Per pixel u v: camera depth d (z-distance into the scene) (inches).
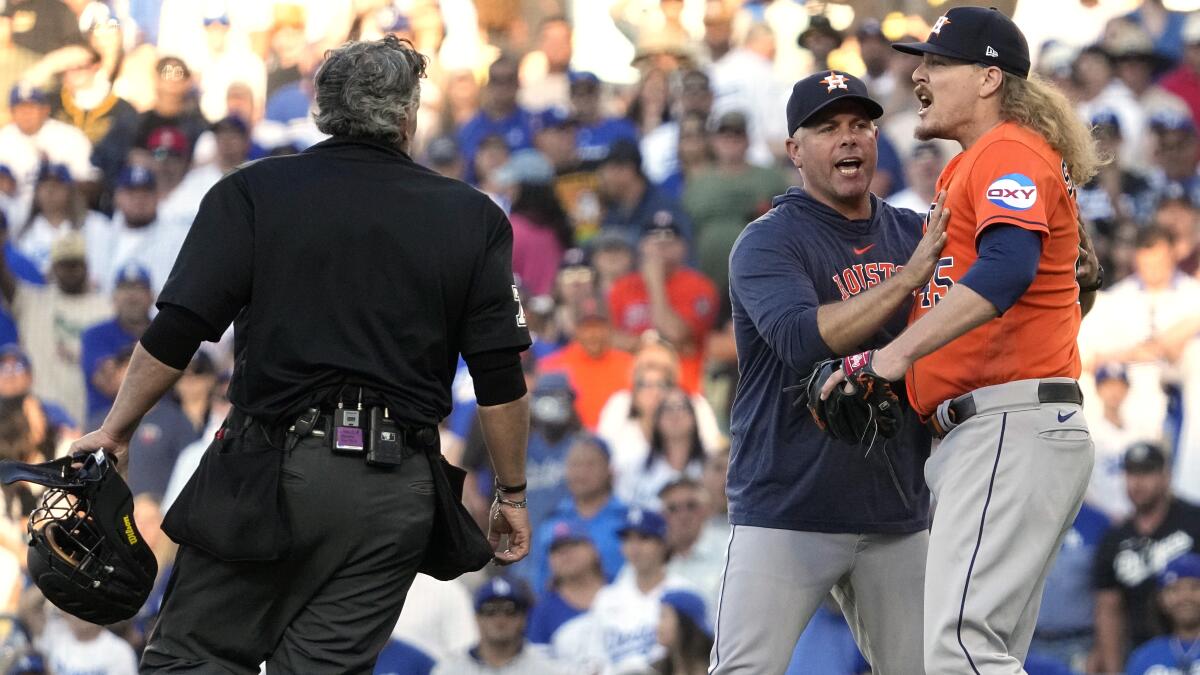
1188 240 1077.1
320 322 402.9
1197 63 1167.6
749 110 1188.5
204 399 1053.8
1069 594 964.6
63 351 1138.0
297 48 1250.0
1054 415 434.3
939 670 433.4
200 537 397.7
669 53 1214.3
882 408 432.8
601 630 963.3
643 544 975.0
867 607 526.3
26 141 1190.9
